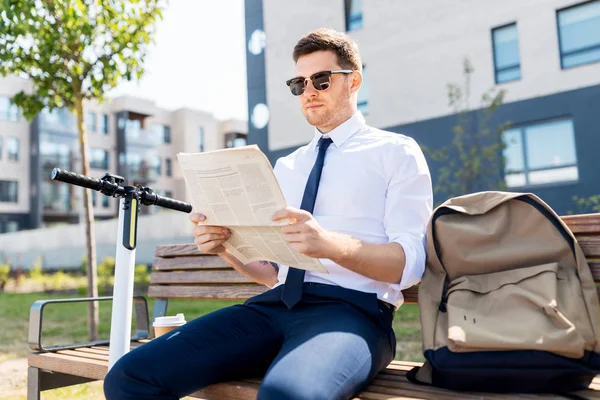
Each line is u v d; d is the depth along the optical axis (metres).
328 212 1.90
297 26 14.41
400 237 1.76
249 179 1.54
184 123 35.03
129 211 1.95
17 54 4.70
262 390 1.38
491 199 1.65
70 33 4.58
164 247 3.08
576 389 1.49
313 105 1.99
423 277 1.73
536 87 11.34
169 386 1.59
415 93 12.83
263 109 14.94
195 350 1.65
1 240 24.12
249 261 1.88
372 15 13.48
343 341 1.52
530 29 11.44
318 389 1.36
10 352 5.23
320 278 1.83
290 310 1.78
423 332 1.59
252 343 1.74
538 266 1.56
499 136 11.41
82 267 18.78
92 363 2.08
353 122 2.00
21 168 29.50
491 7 11.91
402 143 1.88
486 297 1.56
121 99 32.38
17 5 4.22
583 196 10.73
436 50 12.59
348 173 1.89
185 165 1.67
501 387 1.47
